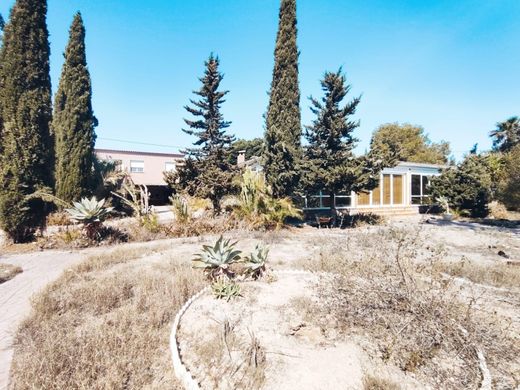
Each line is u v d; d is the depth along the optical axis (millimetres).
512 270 6012
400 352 2881
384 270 4531
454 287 4867
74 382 2385
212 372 2639
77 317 3695
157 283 4801
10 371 2625
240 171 14266
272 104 13297
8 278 5477
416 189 20234
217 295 4402
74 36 14141
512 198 15344
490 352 2912
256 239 9477
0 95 8438
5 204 8281
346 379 2545
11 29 8523
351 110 12586
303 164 12328
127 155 25688
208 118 20562
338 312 3621
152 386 2521
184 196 12148
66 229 9641
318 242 8812
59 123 14461
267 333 3332
